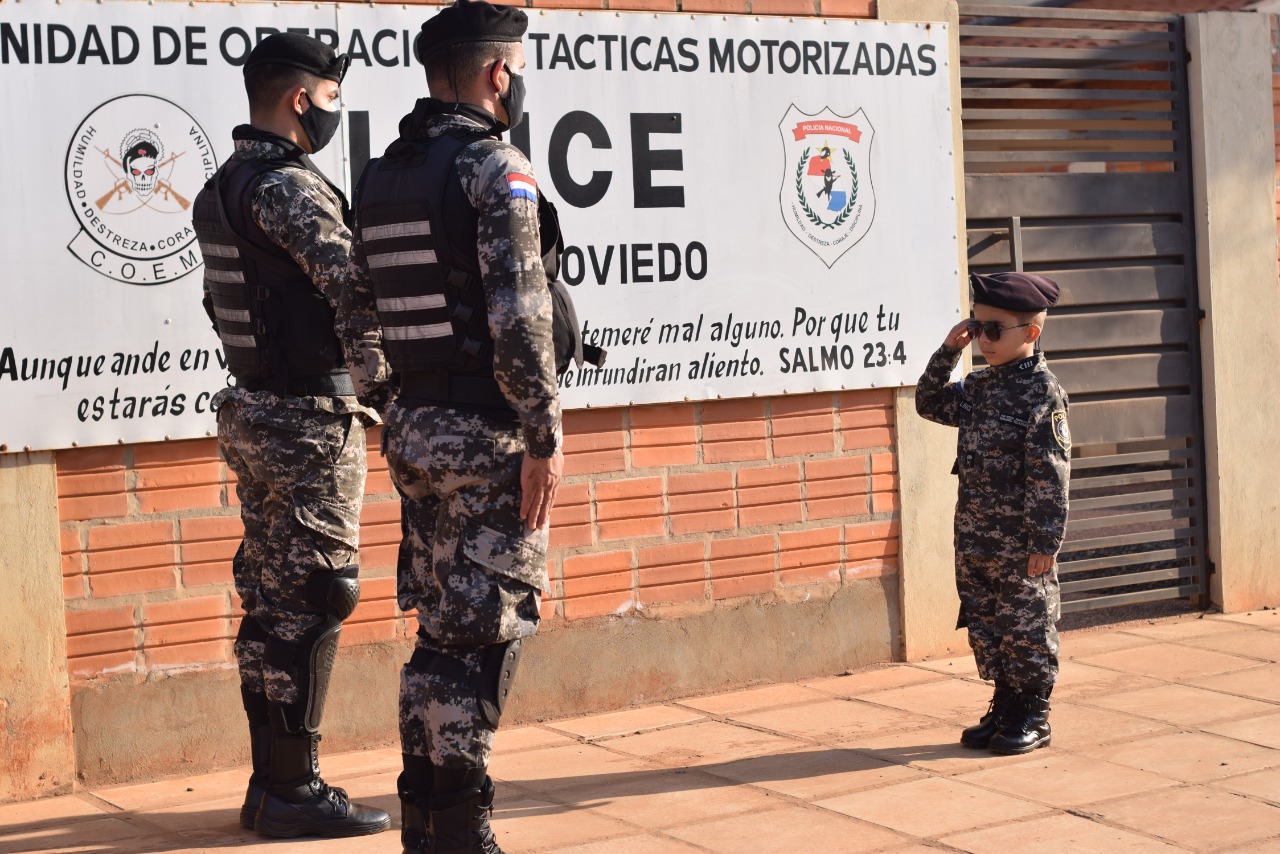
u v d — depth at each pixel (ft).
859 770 13.46
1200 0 22.68
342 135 14.47
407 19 14.73
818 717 15.49
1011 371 13.85
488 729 9.56
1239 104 20.03
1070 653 18.10
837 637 17.48
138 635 13.78
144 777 13.84
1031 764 13.51
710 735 14.87
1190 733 14.44
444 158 9.42
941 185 17.84
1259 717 14.98
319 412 11.38
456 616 9.30
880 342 17.47
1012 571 13.75
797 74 16.81
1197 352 20.13
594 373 15.69
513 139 15.23
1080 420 19.26
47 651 13.33
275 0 14.11
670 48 16.02
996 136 18.63
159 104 13.64
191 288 13.80
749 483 16.84
